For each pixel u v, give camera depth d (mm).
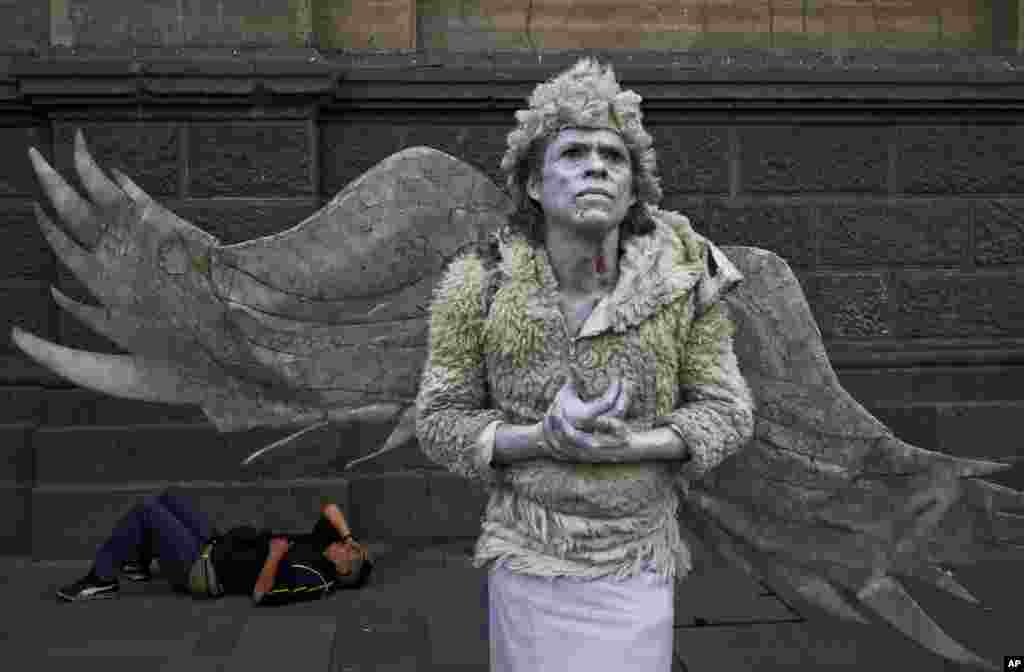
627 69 6777
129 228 3002
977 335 7172
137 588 5898
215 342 3051
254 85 6418
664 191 6969
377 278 3006
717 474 3107
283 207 6594
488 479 2359
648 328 2314
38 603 5629
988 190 7141
